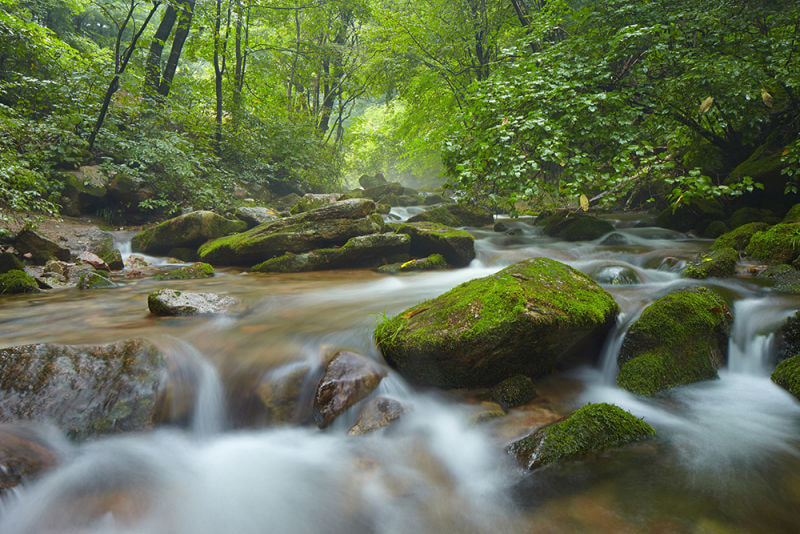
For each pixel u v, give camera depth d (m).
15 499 2.09
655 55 6.78
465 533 2.01
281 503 2.24
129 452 2.54
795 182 7.32
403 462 2.54
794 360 3.22
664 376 3.24
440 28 15.78
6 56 10.19
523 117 6.04
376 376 3.12
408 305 5.02
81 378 2.81
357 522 2.12
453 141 6.53
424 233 8.49
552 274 3.79
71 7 16.64
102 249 8.62
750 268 5.18
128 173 10.38
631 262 7.01
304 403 3.07
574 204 10.76
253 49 16.48
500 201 7.21
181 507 2.20
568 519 2.04
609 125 6.01
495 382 3.25
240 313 4.69
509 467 2.41
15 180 6.84
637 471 2.33
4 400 2.57
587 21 7.81
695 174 5.68
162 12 13.45
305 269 7.86
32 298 5.58
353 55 19.95
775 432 2.71
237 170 14.36
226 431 2.94
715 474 2.30
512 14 14.75
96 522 2.10
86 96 10.30
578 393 3.23
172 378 3.04
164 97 12.11
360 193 20.03
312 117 19.44
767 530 1.92
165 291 4.71
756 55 6.97
